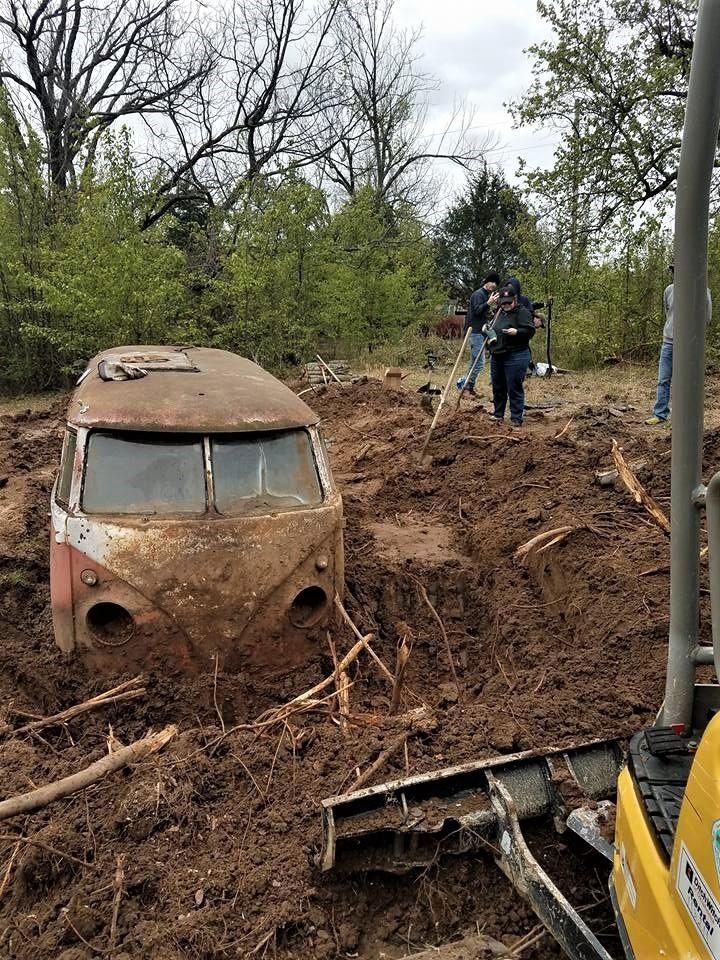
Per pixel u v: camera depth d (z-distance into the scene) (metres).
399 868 3.28
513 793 3.35
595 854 3.21
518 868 3.02
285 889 3.21
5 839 3.52
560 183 18.56
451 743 3.97
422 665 5.62
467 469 8.93
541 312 20.11
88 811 3.65
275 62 29.56
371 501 8.58
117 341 17.14
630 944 2.30
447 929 3.20
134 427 4.79
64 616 4.60
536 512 6.94
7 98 18.73
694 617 2.64
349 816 3.25
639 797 2.40
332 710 4.33
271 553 4.58
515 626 5.80
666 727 2.69
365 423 12.16
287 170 21.72
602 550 5.97
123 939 3.07
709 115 2.21
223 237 23.86
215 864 3.35
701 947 1.82
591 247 19.77
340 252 22.81
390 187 37.81
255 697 4.57
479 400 13.75
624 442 9.15
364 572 6.46
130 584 4.43
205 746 4.02
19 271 17.78
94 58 28.34
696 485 2.54
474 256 43.78
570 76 18.34
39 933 3.16
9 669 5.00
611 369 18.27
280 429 5.03
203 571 4.45
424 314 26.25
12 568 6.48
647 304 18.52
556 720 4.10
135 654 4.50
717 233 16.59
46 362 19.06
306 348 21.25
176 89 29.17
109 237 17.56
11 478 9.73
